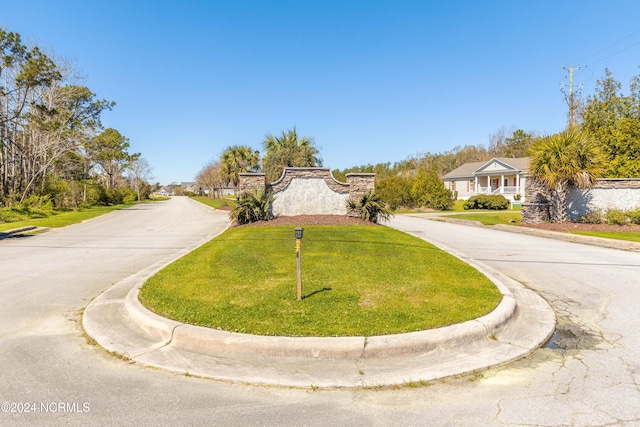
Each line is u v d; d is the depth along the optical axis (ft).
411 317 14.73
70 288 21.71
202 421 9.32
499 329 14.79
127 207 138.62
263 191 50.31
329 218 49.73
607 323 16.12
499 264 28.07
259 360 12.54
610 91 79.00
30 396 10.40
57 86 106.32
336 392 10.74
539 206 56.24
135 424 9.17
